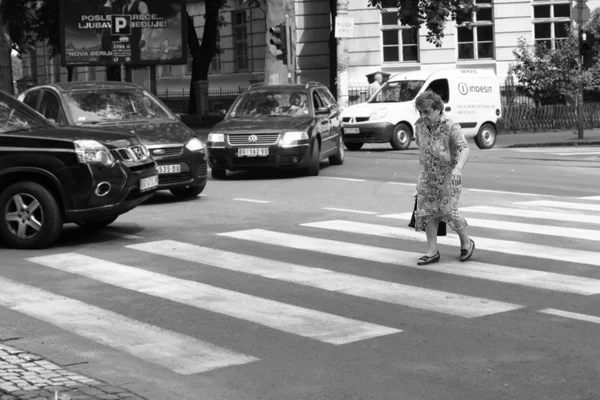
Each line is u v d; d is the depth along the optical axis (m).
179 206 16.97
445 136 11.16
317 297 9.79
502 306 9.27
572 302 9.38
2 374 7.19
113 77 46.16
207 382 7.12
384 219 14.81
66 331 8.68
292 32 34.75
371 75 42.34
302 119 21.88
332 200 17.33
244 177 22.08
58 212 12.80
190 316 9.14
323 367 7.43
